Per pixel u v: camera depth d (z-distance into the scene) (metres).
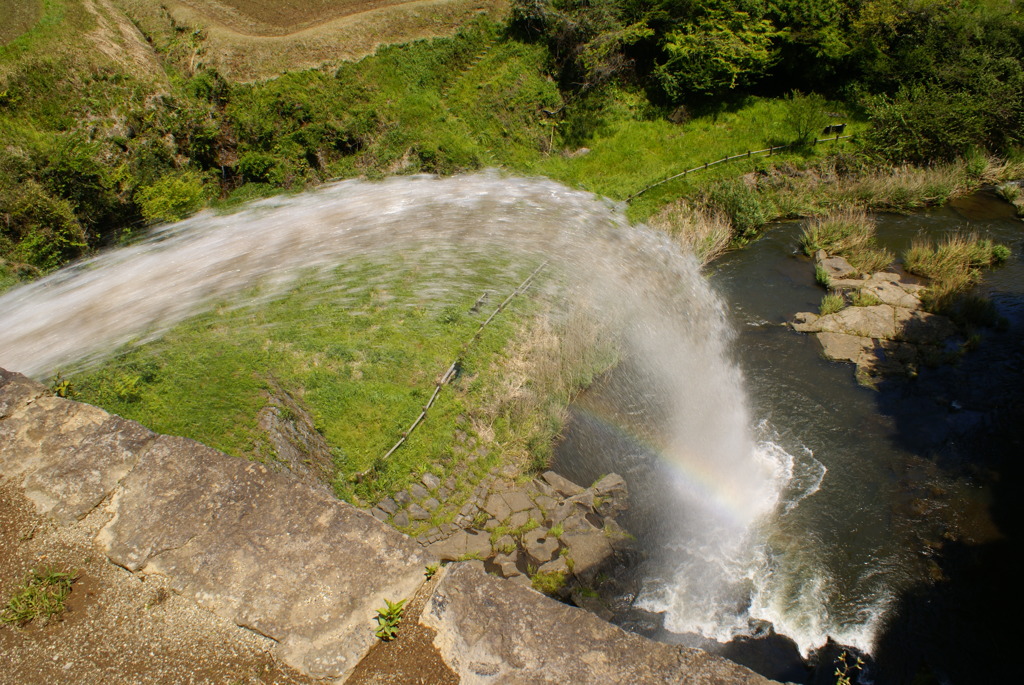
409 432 11.42
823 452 12.45
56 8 20.45
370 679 3.71
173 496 4.61
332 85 21.66
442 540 10.11
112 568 4.36
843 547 10.65
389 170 20.69
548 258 17.17
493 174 21.42
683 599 9.75
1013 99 23.50
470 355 13.34
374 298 14.75
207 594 4.15
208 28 22.38
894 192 21.33
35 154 15.32
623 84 26.30
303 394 11.64
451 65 24.23
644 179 21.78
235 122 19.77
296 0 26.02
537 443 11.76
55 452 4.88
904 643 9.32
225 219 17.95
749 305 17.00
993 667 9.01
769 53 26.11
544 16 24.61
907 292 16.84
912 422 13.03
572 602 9.50
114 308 13.52
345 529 4.40
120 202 16.69
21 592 4.27
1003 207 21.28
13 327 12.77
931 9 26.00
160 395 10.47
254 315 13.59
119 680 3.83
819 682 8.80
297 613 4.02
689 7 25.80
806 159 23.31
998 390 13.67
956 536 10.82
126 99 18.78
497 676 3.65
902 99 24.25
